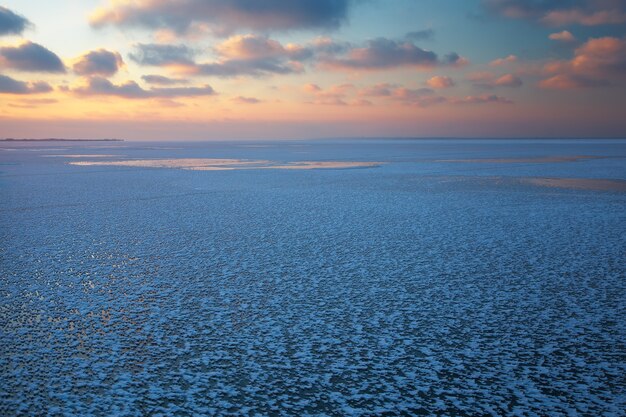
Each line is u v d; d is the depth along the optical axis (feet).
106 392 14.48
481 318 20.12
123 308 21.48
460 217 44.52
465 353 16.93
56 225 41.47
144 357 16.79
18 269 27.71
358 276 26.12
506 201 54.70
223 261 29.37
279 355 16.89
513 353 16.90
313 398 14.14
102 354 17.01
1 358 16.69
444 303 21.90
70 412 13.41
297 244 33.91
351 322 19.79
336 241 34.76
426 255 30.60
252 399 14.10
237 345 17.70
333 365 16.16
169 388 14.71
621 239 34.68
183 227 40.40
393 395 14.29
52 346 17.65
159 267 28.09
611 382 14.90
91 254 31.22
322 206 51.88
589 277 25.66
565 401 13.87
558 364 16.08
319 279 25.64
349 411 13.46
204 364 16.26
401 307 21.45
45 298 22.79
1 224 41.91
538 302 21.94
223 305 21.80
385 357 16.69
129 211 48.93
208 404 13.84
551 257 29.86
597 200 54.90
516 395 14.23
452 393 14.35
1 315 20.67
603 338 18.06
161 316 20.52
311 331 18.90
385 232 37.88
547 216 44.68
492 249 32.04
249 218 44.62
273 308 21.42
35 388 14.70
